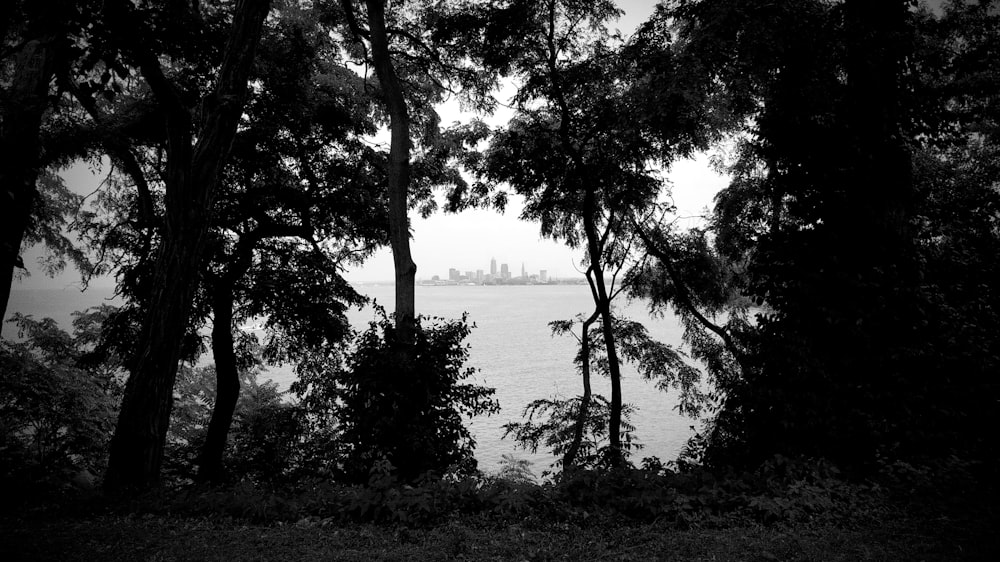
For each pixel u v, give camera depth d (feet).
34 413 52.80
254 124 51.57
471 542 20.10
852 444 27.76
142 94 52.80
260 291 52.60
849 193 32.27
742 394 31.35
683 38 42.27
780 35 31.78
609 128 53.52
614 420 56.49
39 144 32.17
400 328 40.50
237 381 55.72
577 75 52.85
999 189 45.93
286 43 53.62
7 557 19.07
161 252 31.89
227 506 25.12
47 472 39.93
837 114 34.27
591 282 58.44
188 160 32.22
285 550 19.77
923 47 40.19
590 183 55.98
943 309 30.07
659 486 24.20
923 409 27.66
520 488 24.00
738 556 17.90
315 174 58.90
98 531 22.18
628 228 63.16
